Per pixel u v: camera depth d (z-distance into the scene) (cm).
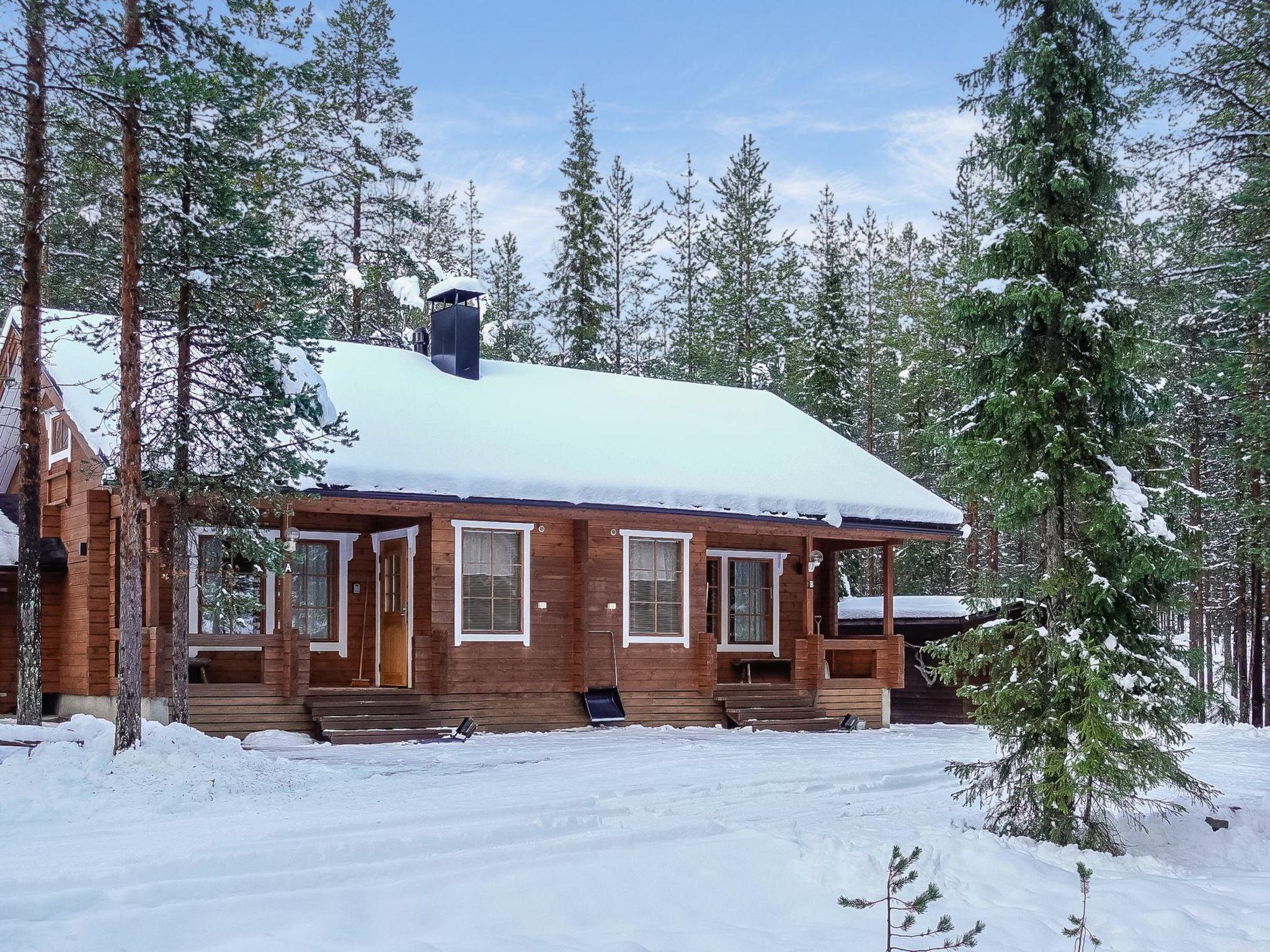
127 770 1180
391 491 1806
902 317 4388
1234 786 1479
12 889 759
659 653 2112
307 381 1636
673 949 732
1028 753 1058
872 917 806
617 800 1175
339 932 720
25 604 1488
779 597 2409
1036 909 827
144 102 1380
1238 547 2697
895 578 4081
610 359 4253
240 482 1539
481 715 1927
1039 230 1071
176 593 1538
